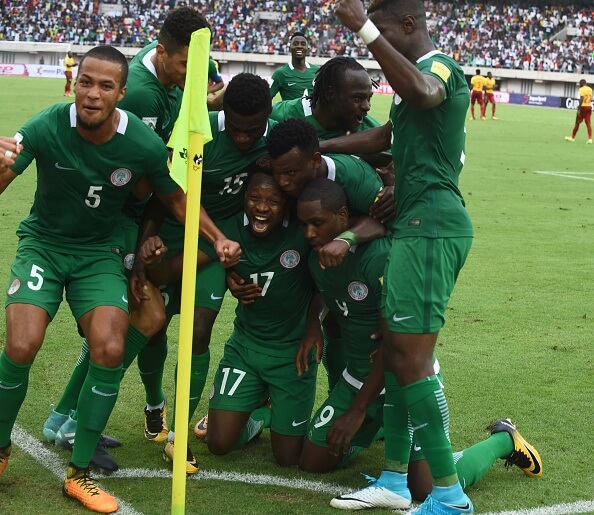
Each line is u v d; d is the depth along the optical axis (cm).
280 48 5503
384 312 384
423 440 375
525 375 600
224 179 454
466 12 5881
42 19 5509
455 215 378
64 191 406
